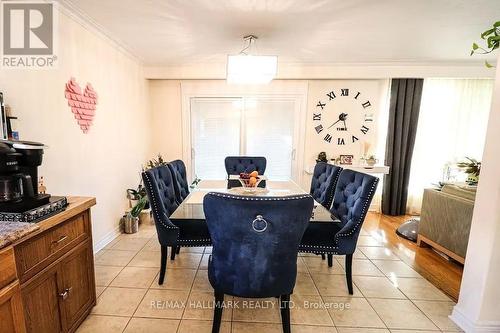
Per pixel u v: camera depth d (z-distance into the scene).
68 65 2.09
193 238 1.90
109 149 2.76
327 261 2.41
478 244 1.49
